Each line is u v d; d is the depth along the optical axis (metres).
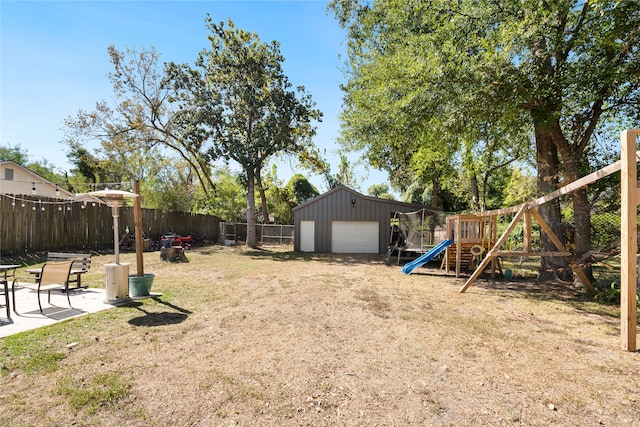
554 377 3.22
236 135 18.83
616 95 7.76
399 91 9.59
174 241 16.67
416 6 9.52
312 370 3.28
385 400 2.74
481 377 3.20
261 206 28.67
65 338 4.00
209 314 5.20
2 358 3.38
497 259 10.06
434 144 10.51
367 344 4.04
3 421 2.35
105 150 21.30
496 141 9.39
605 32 6.62
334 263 13.01
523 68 7.12
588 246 7.75
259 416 2.48
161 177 26.45
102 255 12.93
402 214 14.99
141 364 3.34
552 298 6.89
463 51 7.89
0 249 10.23
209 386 2.92
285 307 5.74
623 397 2.85
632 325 3.95
